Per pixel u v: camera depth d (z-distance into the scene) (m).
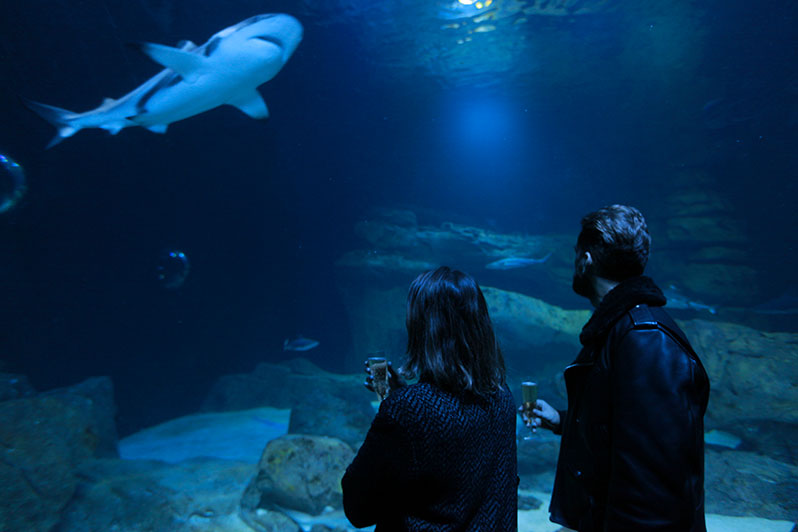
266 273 19.11
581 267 1.72
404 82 16.20
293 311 20.30
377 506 1.18
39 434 5.59
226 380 14.62
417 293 1.37
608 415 1.46
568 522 1.65
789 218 16.89
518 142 20.83
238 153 16.66
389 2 11.68
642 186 18.94
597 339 1.54
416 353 1.34
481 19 12.26
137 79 12.02
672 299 13.72
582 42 13.41
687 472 1.21
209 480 5.54
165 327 15.49
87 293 13.67
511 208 22.14
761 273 16.11
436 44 13.65
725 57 14.05
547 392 9.31
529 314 12.93
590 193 20.64
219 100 5.18
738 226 15.88
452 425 1.17
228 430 11.58
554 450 6.67
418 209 18.69
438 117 19.16
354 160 21.09
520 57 14.35
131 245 14.68
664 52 13.92
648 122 18.09
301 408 8.98
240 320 17.95
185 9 11.38
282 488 4.91
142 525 4.78
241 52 4.71
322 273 21.41
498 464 1.28
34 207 12.07
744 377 7.77
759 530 4.67
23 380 8.84
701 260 15.62
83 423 6.42
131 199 14.44
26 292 12.37
